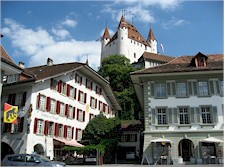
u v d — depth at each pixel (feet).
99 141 102.63
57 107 97.09
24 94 88.02
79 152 86.58
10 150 89.35
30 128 84.07
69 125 103.24
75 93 109.40
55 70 105.09
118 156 130.82
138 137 132.26
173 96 81.46
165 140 75.51
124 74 235.20
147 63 280.72
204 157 74.23
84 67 111.65
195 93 81.00
